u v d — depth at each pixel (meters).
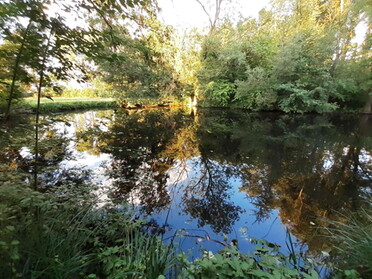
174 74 11.55
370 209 2.29
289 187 3.12
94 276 1.18
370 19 9.61
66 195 2.04
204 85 13.78
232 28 14.19
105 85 9.12
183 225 2.13
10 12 1.14
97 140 5.58
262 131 7.48
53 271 1.09
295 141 6.01
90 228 1.72
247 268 1.13
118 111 11.41
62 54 1.52
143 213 2.32
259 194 2.90
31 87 1.71
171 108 14.49
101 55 1.53
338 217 2.30
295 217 2.31
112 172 3.39
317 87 10.12
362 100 11.25
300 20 13.03
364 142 5.79
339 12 11.76
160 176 3.43
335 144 5.62
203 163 4.19
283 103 10.96
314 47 10.30
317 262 1.50
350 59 10.55
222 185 3.19
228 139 6.32
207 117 10.89
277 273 1.09
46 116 2.30
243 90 11.79
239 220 2.25
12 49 1.33
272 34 13.45
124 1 1.40
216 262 1.18
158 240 1.61
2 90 1.53
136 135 6.62
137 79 7.74
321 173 3.66
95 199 2.18
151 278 1.17
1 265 0.92
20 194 1.33
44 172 3.07
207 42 13.13
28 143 2.53
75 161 3.81
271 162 4.27
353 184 3.21
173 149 5.18
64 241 1.36
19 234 1.16
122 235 1.75
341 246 1.57
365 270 1.20
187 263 1.31
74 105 11.49
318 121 9.48
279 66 10.38
